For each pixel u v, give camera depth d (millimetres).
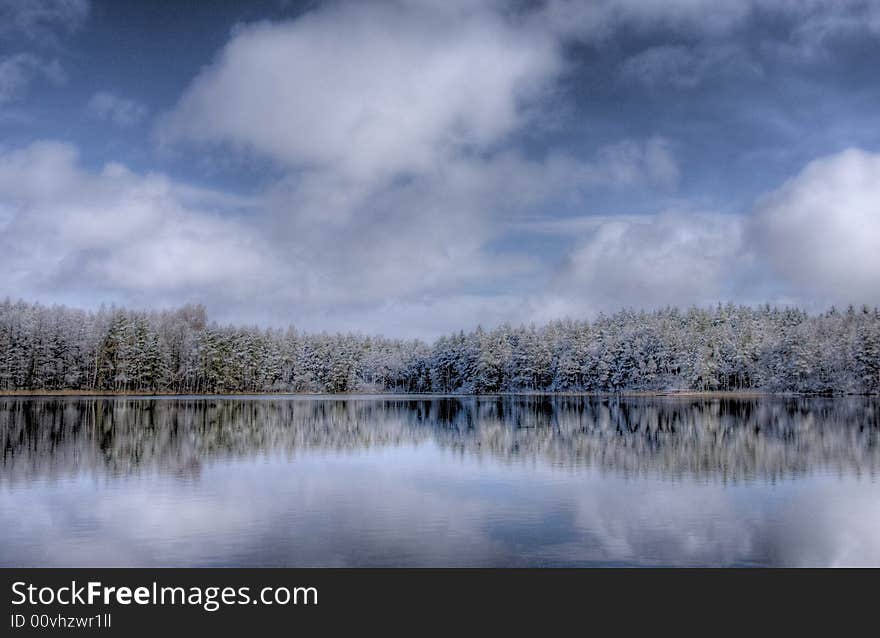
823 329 130750
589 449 34688
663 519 18141
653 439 39625
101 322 129625
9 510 19438
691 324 168000
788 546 15570
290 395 142875
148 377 123938
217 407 78375
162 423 51312
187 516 18672
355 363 166875
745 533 16688
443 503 20344
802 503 20172
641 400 102188
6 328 114438
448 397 127938
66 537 16500
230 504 20266
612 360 129875
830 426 48156
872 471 26453
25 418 54281
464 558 14758
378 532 16875
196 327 183875
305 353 160250
